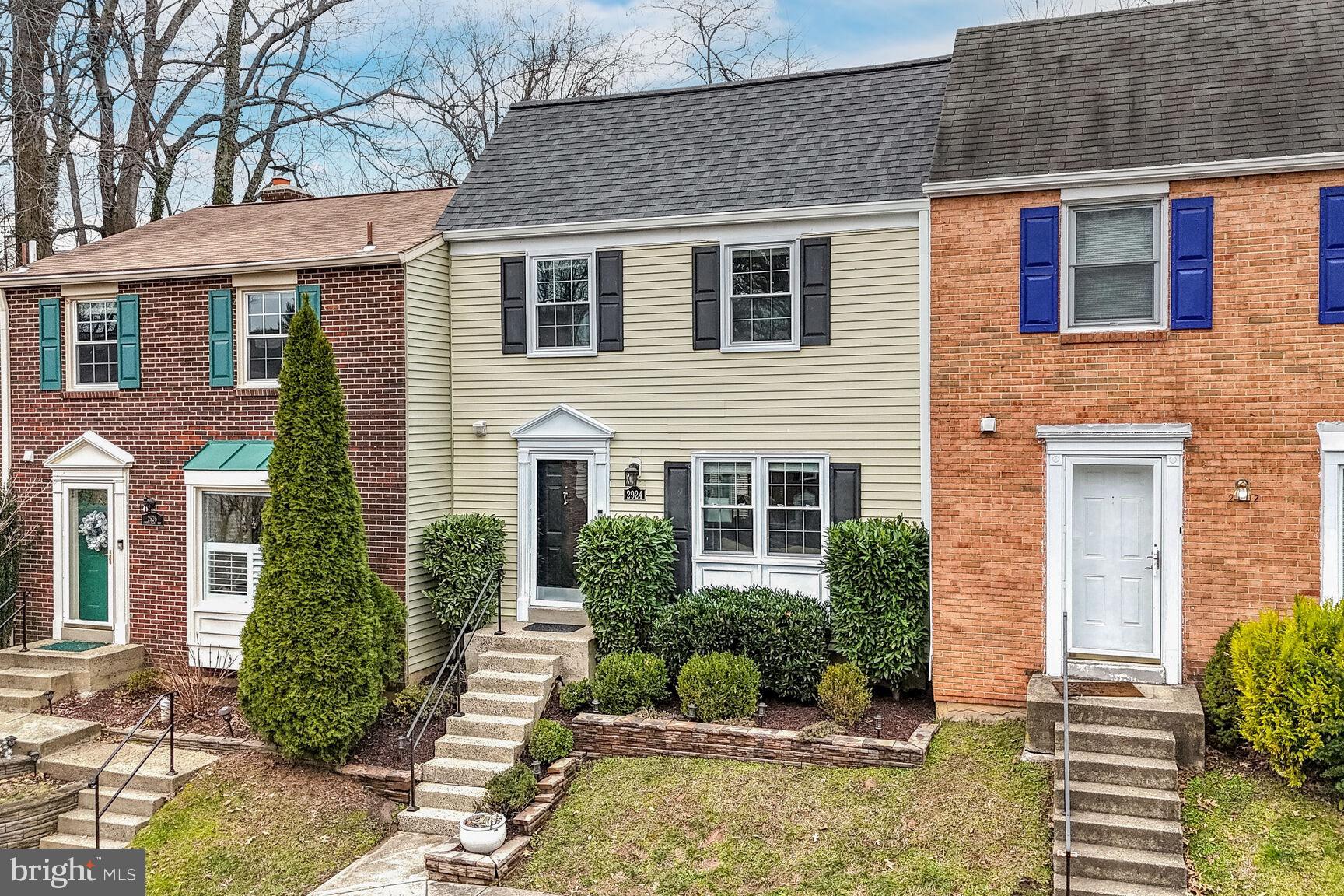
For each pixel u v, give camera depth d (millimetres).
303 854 10438
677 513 13852
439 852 9836
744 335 13664
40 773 12172
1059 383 11172
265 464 14102
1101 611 11234
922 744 10570
